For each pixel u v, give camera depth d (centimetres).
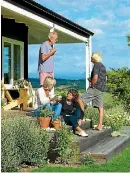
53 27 1509
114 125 1406
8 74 1767
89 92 1234
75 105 1121
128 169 907
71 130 1080
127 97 2284
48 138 972
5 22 1684
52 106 1109
